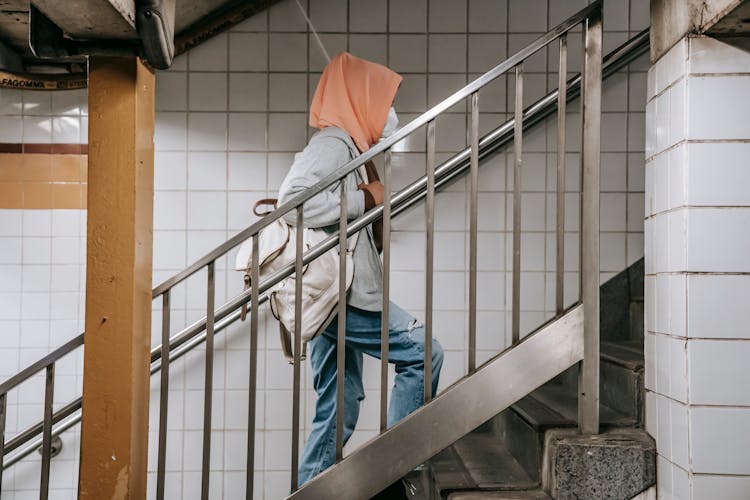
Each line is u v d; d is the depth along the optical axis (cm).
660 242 177
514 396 181
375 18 273
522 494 179
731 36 160
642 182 271
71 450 271
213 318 182
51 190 275
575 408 212
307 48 273
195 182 273
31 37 157
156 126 273
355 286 208
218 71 273
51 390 177
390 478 180
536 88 272
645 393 186
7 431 271
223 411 273
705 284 160
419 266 273
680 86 164
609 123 271
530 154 271
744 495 156
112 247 167
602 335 269
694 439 157
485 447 234
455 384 181
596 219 183
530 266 272
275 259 213
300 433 273
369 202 216
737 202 160
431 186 181
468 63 273
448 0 273
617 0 270
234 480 273
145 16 153
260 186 274
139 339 173
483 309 273
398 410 206
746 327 158
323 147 211
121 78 167
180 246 273
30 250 274
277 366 274
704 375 158
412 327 209
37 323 274
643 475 173
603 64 257
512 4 273
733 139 160
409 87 273
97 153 168
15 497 269
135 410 171
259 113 274
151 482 271
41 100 274
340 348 184
